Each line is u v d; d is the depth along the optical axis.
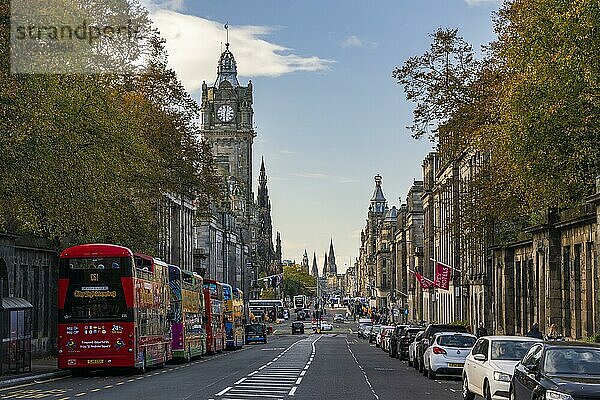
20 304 39.94
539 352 21.25
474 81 44.81
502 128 35.47
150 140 53.69
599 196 37.53
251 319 159.88
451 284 104.12
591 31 30.75
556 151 33.81
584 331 44.00
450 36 44.94
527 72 33.31
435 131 45.34
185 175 56.56
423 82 45.16
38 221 43.81
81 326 39.25
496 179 45.09
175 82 55.09
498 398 24.62
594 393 18.88
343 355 69.12
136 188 52.28
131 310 39.38
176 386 33.25
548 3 32.81
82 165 40.72
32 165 36.62
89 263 39.47
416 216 153.38
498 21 42.22
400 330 64.38
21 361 40.31
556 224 48.19
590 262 43.66
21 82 34.94
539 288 51.28
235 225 185.12
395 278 197.38
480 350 27.31
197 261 125.06
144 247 53.81
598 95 31.42
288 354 70.75
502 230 57.97
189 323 55.97
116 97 47.62
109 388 32.19
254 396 29.05
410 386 35.50
